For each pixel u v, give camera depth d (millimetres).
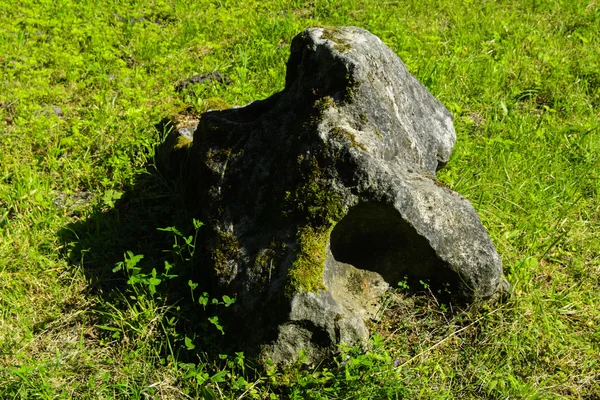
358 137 3377
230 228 3555
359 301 3520
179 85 5852
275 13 7398
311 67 3697
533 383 3359
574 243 4266
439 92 5750
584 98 5898
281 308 3150
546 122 5566
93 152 4934
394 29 6922
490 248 3615
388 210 3295
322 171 3314
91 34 6457
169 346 3346
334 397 3162
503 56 6359
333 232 3428
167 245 4082
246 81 5898
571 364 3477
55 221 4238
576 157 5086
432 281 3641
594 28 7133
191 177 4238
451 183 4547
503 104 5598
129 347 3451
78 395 3168
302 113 3617
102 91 5543
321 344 3238
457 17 7312
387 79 3838
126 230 4215
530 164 4945
